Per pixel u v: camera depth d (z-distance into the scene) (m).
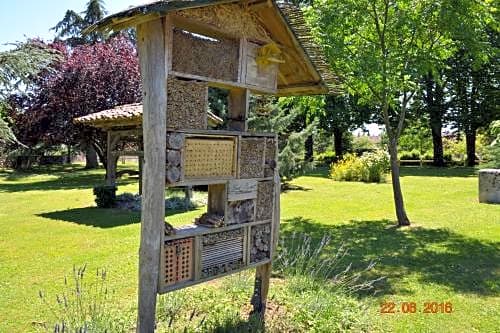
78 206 10.71
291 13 3.38
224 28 3.08
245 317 3.62
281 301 3.95
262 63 3.45
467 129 22.36
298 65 3.80
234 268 3.34
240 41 3.25
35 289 4.45
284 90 4.22
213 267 3.17
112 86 17.64
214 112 14.10
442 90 21.83
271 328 3.41
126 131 10.77
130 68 18.14
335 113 23.34
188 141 2.88
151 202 2.69
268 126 12.59
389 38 7.84
